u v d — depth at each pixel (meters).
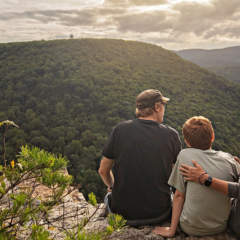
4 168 0.97
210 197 1.32
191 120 1.51
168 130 1.57
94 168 32.38
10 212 0.89
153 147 1.48
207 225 1.34
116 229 1.00
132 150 1.49
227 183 1.28
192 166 1.38
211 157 1.40
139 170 1.47
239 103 63.12
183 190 1.43
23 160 0.99
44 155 0.99
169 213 1.56
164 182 1.52
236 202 1.39
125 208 1.51
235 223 1.34
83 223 1.04
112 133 1.60
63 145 37.22
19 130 37.25
